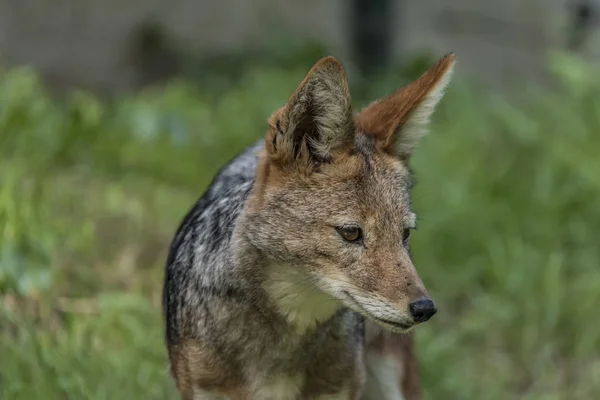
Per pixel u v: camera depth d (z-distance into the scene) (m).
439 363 10.69
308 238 6.88
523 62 20.25
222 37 20.03
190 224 7.98
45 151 13.04
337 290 6.88
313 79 6.76
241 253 7.07
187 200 13.12
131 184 13.22
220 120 15.34
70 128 13.63
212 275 7.28
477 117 15.16
